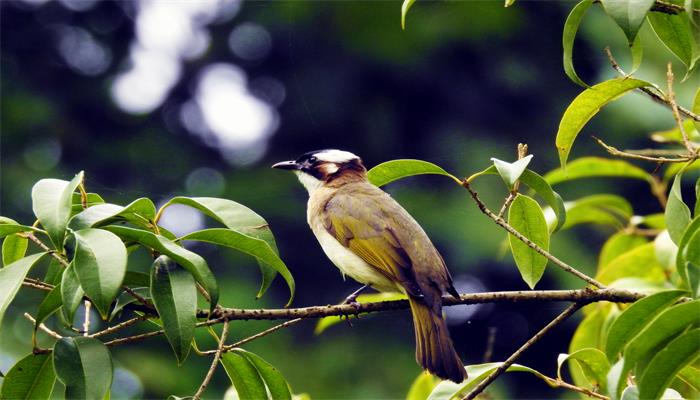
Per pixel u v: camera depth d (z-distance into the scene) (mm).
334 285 16734
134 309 5906
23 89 18781
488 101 14039
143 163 17953
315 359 15445
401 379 15391
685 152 6703
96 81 18938
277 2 17500
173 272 5531
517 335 15781
